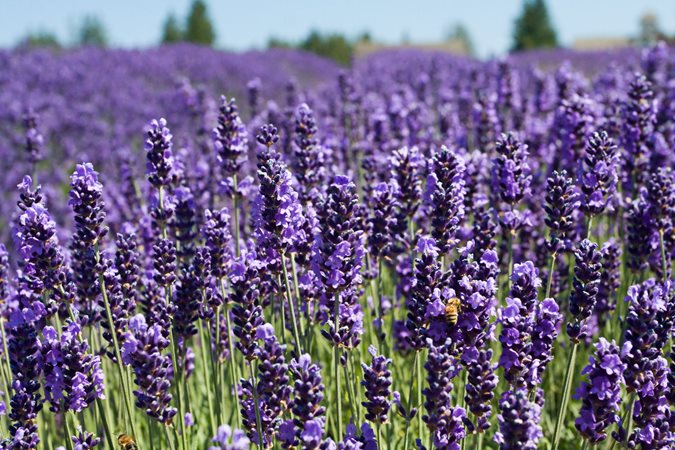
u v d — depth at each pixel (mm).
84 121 2529
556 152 1136
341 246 831
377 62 4020
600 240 1102
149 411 813
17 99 2770
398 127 1246
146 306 900
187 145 1407
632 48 4410
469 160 1000
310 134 984
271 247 868
